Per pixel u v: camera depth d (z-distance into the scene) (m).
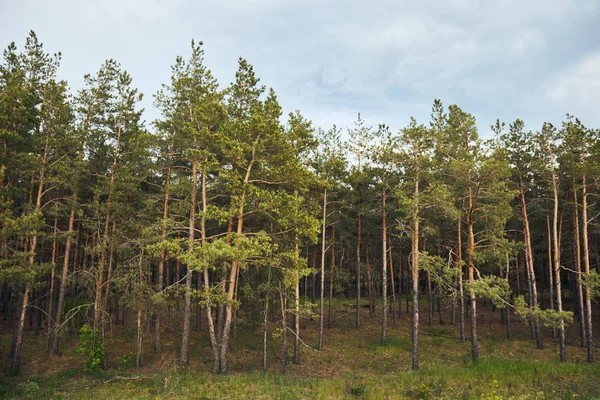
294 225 19.98
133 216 24.59
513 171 27.81
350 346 26.75
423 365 22.55
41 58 24.61
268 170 20.06
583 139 23.50
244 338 27.09
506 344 27.78
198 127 22.02
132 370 20.56
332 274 32.97
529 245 28.69
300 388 16.48
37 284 20.64
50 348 24.70
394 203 28.61
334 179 27.33
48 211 22.52
